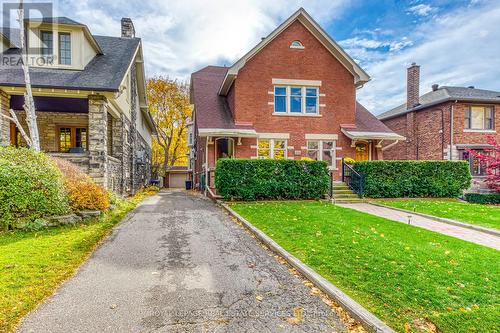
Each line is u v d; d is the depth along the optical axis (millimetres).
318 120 18094
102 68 13898
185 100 37594
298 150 17797
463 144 20609
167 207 12531
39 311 3951
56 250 6254
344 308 4086
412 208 12188
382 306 4020
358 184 15070
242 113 17344
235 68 16922
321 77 18188
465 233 8391
